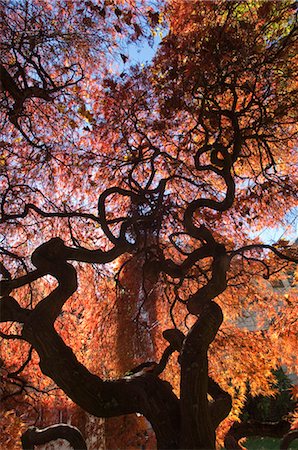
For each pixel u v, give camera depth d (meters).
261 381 7.36
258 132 6.68
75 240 6.74
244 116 6.50
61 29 6.51
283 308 7.38
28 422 7.08
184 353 3.90
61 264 4.38
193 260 5.10
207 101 6.20
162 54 6.32
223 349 7.39
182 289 7.36
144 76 6.62
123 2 6.40
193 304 4.44
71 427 3.99
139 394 3.97
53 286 7.38
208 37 5.97
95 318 7.52
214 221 7.30
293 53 6.05
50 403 7.18
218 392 4.51
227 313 7.64
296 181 7.28
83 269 7.54
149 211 6.07
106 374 7.39
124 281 7.45
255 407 12.38
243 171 7.62
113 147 7.21
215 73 6.12
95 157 7.22
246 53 5.99
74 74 6.76
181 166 7.16
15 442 6.44
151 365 5.07
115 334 7.36
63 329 7.41
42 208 7.25
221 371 7.34
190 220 5.06
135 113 6.89
